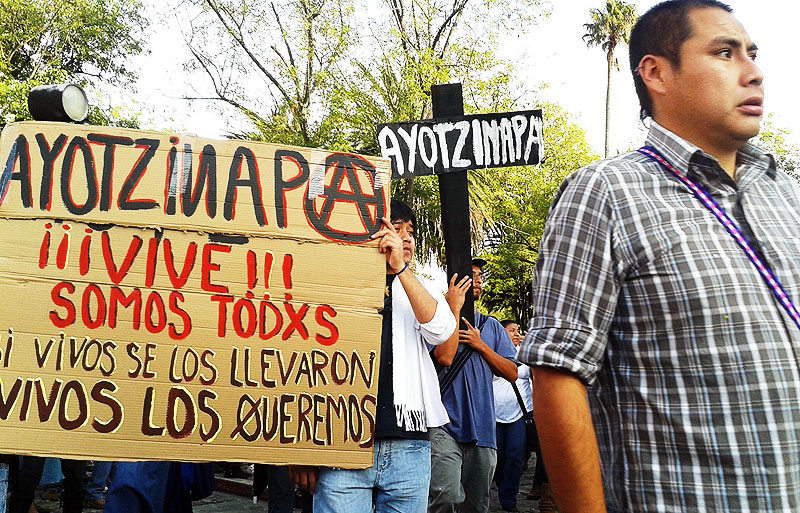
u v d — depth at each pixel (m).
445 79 16.75
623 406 1.60
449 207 4.55
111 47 21.20
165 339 3.01
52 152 3.09
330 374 3.08
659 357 1.54
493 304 24.66
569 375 1.57
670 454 1.51
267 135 18.25
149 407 2.95
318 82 17.86
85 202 3.07
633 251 1.58
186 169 3.15
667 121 1.75
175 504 3.98
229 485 7.75
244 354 3.04
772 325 1.48
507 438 7.12
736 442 1.45
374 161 3.31
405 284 3.22
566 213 1.67
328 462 3.01
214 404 2.99
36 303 2.97
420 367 3.30
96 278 3.02
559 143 21.97
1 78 15.08
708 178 1.64
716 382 1.47
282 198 3.18
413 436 3.18
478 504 4.47
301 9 17.75
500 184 19.28
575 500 1.53
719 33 1.69
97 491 6.66
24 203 3.04
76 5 19.17
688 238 1.55
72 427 2.90
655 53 1.77
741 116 1.67
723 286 1.50
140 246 3.06
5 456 3.20
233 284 3.08
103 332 2.98
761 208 1.63
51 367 2.93
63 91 3.54
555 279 1.64
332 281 3.15
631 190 1.63
